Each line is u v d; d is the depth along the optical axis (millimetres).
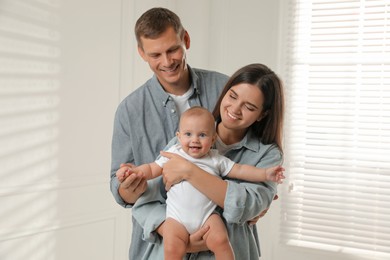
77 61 2883
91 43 2969
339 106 3270
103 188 3102
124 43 3213
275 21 3438
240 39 3574
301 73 3377
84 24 2914
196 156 1562
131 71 3281
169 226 1517
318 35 3328
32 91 2623
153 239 1605
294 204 3398
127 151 1775
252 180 1563
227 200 1473
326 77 3299
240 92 1521
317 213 3336
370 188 3195
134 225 1855
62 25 2777
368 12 3172
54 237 2805
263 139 1673
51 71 2727
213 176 1497
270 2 3453
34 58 2625
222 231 1493
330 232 3309
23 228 2621
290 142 3400
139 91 1803
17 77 2539
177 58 1632
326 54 3324
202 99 1825
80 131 2926
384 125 3168
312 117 3346
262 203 1533
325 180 3299
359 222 3213
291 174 3395
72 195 2895
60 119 2795
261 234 3514
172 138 1776
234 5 3582
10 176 2537
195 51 3705
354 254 3230
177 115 1780
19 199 2590
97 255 3094
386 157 3158
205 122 1543
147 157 1768
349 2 3234
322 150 3316
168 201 1565
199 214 1513
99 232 3100
